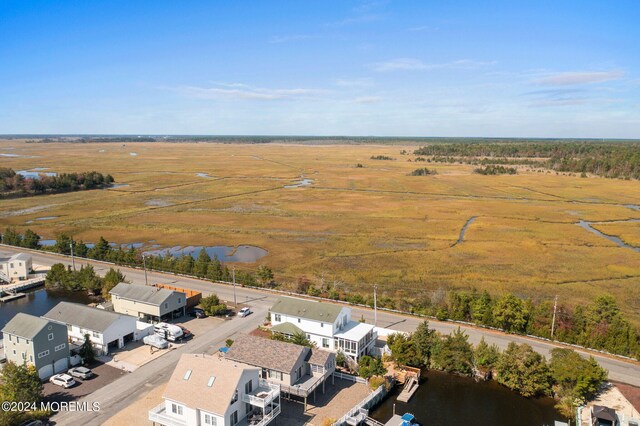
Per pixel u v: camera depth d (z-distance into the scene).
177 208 154.00
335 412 44.47
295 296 76.00
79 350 53.66
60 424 41.06
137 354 55.31
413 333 57.47
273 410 41.00
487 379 52.06
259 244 109.94
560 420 44.81
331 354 49.25
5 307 72.06
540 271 89.94
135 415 42.59
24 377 42.94
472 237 116.06
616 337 57.06
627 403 45.84
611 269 91.44
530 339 60.00
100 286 78.62
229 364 41.72
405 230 123.25
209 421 38.69
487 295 66.81
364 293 77.25
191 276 85.75
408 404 47.41
